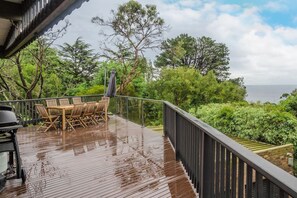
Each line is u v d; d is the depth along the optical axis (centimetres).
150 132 701
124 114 958
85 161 455
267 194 135
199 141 301
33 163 446
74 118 777
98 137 646
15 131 353
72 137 653
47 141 612
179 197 311
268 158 677
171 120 552
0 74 1453
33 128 782
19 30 508
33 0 392
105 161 454
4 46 730
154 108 818
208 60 3253
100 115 887
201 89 2011
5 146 349
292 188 108
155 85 1991
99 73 1988
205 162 267
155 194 321
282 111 864
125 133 693
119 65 1916
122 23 1862
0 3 431
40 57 1472
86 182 361
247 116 875
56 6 318
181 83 1973
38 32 436
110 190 334
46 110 749
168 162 444
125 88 1883
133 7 1830
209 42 3231
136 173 394
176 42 3028
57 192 329
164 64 2786
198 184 309
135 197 312
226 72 3312
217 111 1009
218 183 233
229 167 208
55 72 1945
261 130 828
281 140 780
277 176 122
